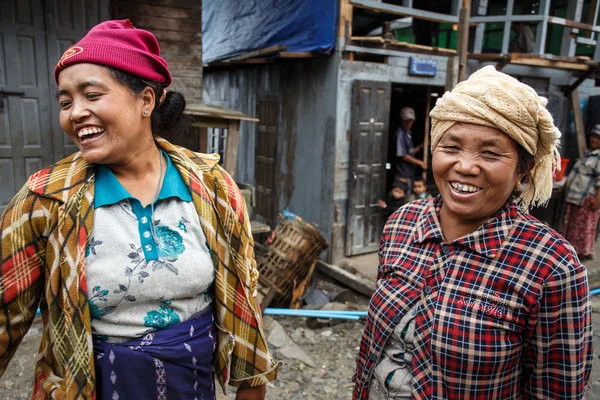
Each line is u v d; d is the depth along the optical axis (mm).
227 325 1245
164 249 1101
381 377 1215
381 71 5195
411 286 1200
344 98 5000
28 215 1020
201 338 1179
